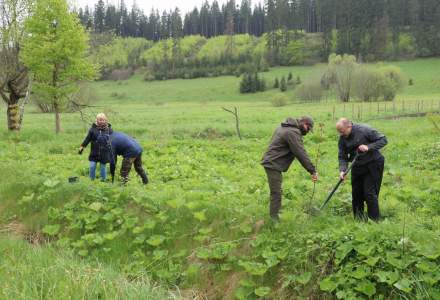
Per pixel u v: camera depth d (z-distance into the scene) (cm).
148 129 2675
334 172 1376
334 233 742
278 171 847
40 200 1140
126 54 17625
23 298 654
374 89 6500
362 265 673
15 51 2522
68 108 2930
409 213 893
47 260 836
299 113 4272
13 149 1912
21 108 2556
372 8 14225
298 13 16538
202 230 886
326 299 678
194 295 796
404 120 3039
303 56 14625
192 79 14212
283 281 734
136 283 780
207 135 2514
